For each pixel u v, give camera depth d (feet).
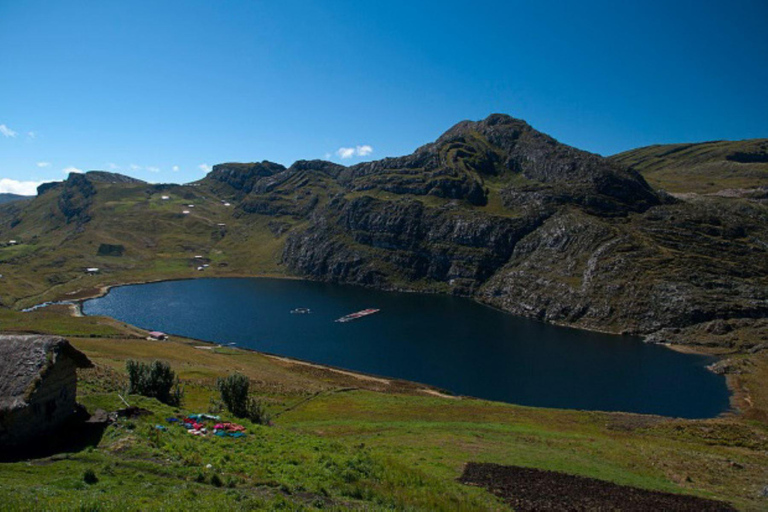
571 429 208.03
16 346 100.68
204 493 70.38
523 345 481.05
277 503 68.23
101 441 94.07
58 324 470.39
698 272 566.77
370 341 496.64
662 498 104.42
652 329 518.78
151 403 124.67
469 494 93.86
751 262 605.73
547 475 114.93
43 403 97.14
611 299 572.51
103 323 497.46
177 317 612.70
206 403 212.23
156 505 61.67
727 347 453.58
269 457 94.94
